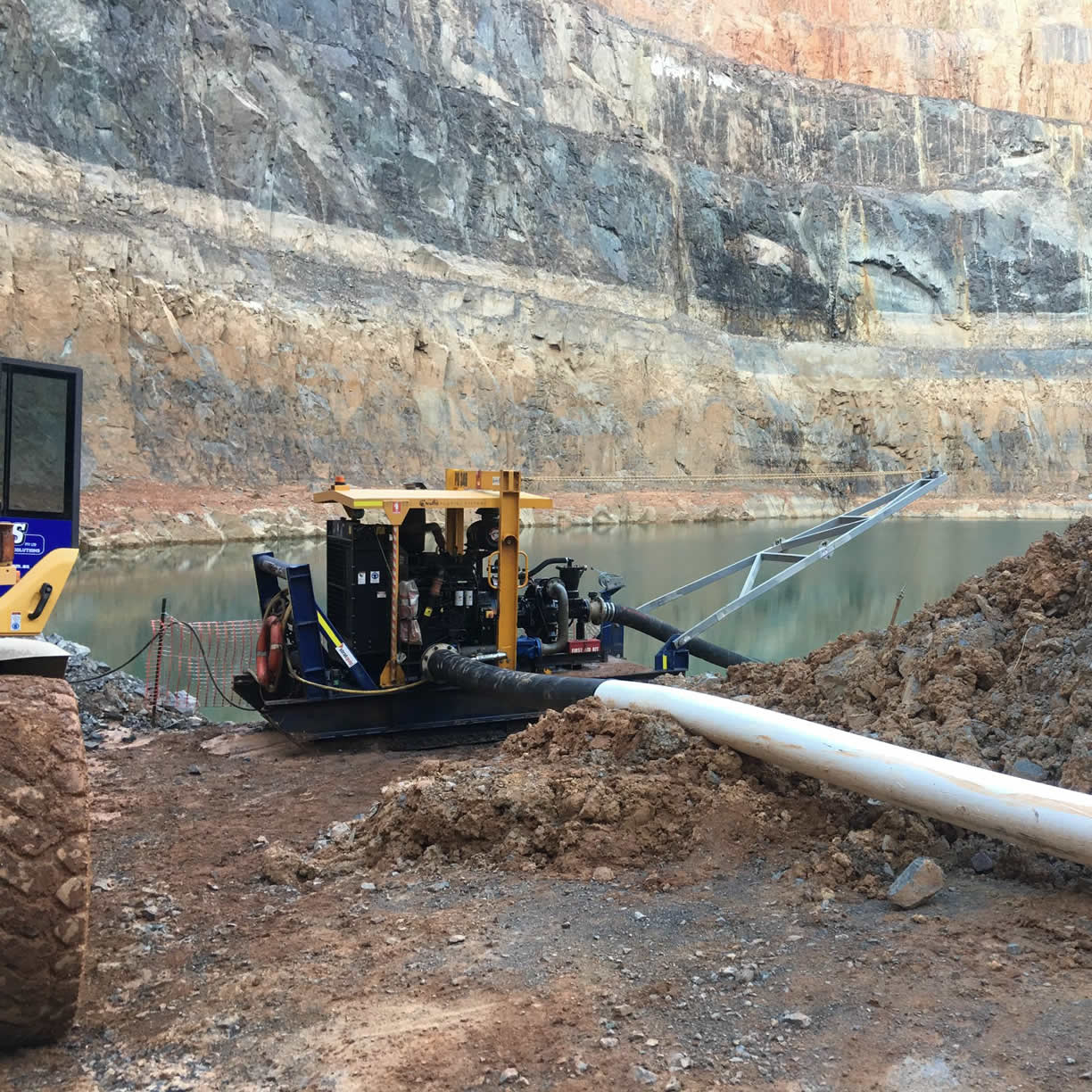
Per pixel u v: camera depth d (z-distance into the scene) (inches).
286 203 1760.6
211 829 235.8
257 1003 140.5
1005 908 154.1
